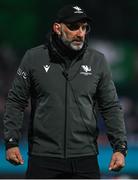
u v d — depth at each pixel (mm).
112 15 45844
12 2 44594
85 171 12141
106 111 12547
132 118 36969
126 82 43844
